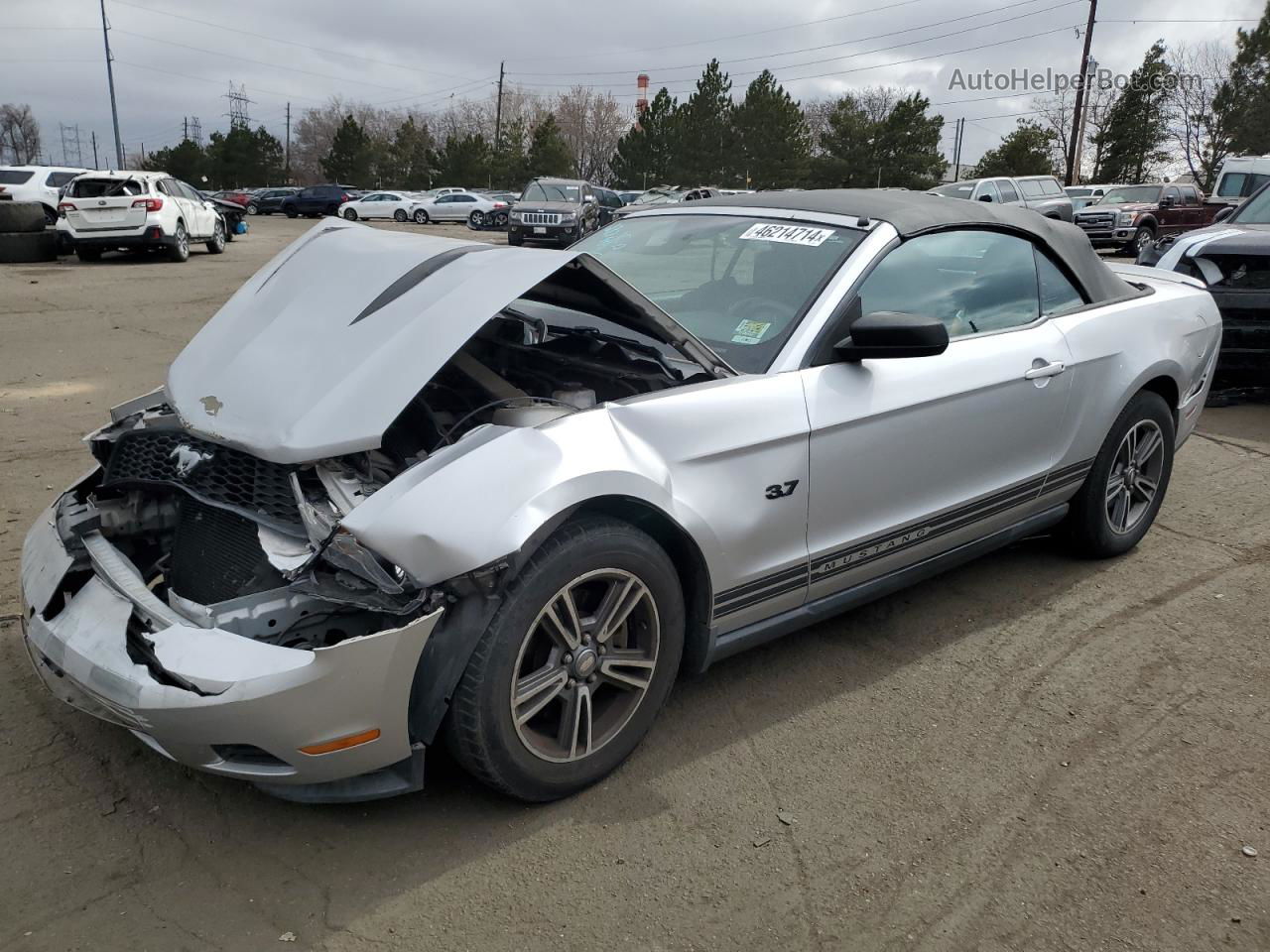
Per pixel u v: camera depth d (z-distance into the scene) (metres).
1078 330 3.86
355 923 2.19
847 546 3.12
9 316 10.54
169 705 2.14
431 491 2.25
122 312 11.02
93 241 16.50
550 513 2.31
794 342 3.03
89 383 7.41
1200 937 2.23
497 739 2.38
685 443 2.66
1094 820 2.63
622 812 2.60
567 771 2.57
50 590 2.59
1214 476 5.70
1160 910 2.31
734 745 2.93
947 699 3.22
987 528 3.69
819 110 82.00
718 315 3.26
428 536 2.19
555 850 2.45
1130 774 2.84
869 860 2.46
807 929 2.22
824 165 57.62
